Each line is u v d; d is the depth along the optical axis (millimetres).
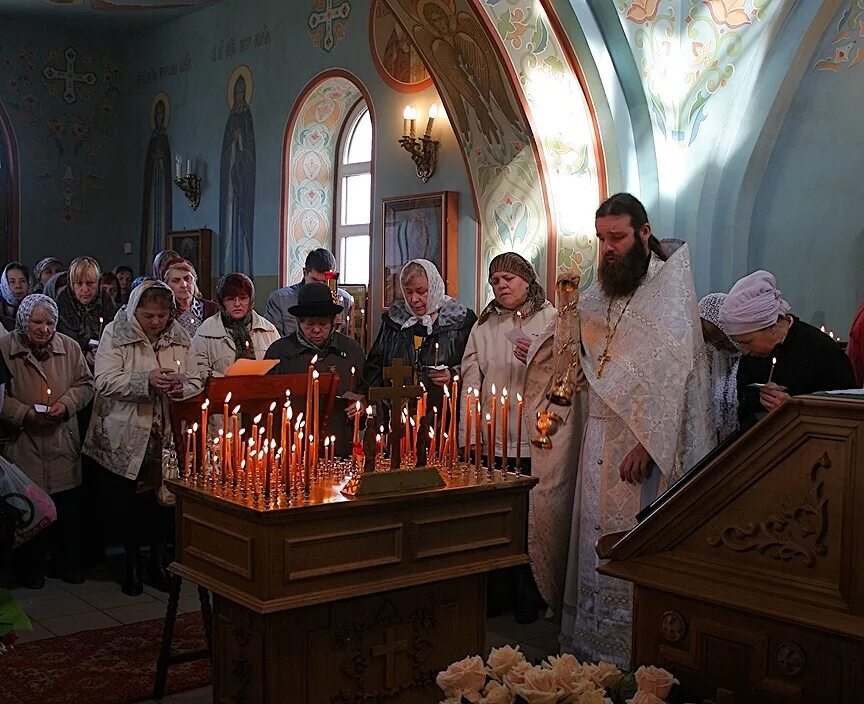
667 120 5824
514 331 4125
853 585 1498
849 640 1494
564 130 5906
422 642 3027
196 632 4148
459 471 3318
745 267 5578
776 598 1577
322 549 2730
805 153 5309
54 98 12867
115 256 13352
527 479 3197
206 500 2842
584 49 5582
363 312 8773
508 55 5680
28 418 4852
